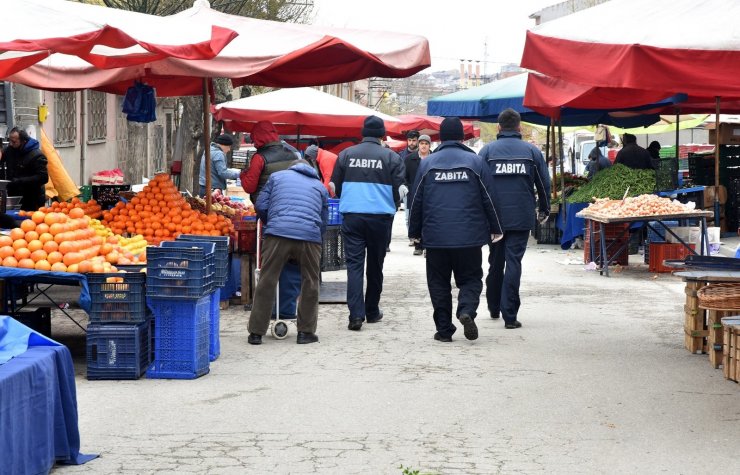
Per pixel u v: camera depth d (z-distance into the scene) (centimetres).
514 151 1132
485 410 771
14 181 1616
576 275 1688
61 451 623
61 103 2695
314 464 629
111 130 3344
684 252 1700
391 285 1567
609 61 802
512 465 628
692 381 874
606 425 727
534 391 835
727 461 638
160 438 690
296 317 1175
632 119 2659
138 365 877
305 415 754
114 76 1338
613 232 1806
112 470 618
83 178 2931
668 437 696
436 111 2459
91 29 930
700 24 794
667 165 2070
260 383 866
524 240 1147
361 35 1311
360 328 1153
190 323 878
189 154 2281
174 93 1488
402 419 743
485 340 1077
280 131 2481
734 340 868
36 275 876
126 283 878
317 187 1068
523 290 1494
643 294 1449
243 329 1156
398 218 3475
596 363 951
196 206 1413
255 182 1221
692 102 1945
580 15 875
